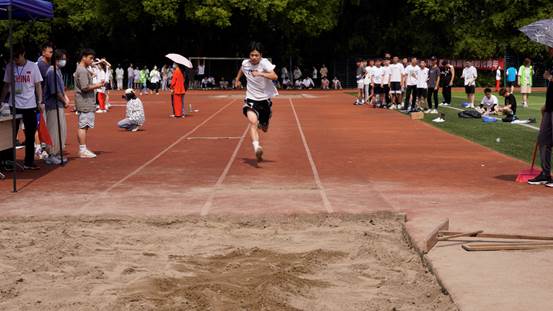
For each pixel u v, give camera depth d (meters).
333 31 61.94
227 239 7.33
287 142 16.52
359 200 9.09
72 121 23.80
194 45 59.03
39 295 5.46
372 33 61.50
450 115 25.03
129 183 10.59
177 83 25.28
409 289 5.56
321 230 7.68
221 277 5.88
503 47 56.62
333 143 16.25
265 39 59.41
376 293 5.48
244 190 9.89
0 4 10.20
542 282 5.38
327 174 11.45
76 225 7.95
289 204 8.81
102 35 59.97
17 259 6.52
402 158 13.46
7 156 12.00
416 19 59.62
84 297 5.39
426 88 26.92
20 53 11.69
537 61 57.56
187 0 51.28
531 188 9.98
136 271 6.12
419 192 9.72
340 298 5.36
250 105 12.46
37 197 9.50
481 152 14.33
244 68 12.45
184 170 11.97
